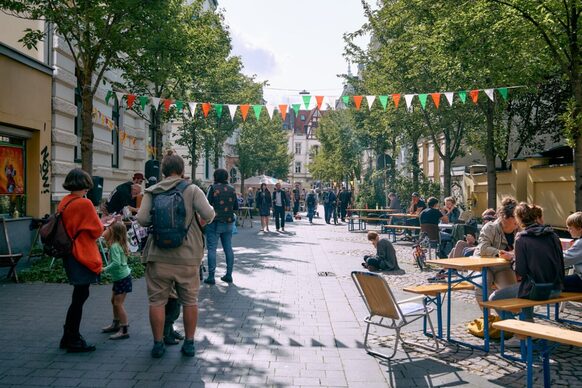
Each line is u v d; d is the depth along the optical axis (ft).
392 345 19.21
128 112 61.31
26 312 22.94
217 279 32.53
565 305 26.35
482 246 21.53
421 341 19.84
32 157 39.09
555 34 33.32
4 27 40.42
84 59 35.04
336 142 131.95
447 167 66.33
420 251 38.78
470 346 19.04
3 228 33.58
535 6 31.76
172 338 18.76
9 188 36.55
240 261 41.06
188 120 74.02
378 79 68.13
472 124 62.75
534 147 65.98
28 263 35.24
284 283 31.50
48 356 17.02
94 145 50.47
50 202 41.27
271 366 16.56
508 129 63.00
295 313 23.80
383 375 16.03
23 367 15.93
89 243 17.49
